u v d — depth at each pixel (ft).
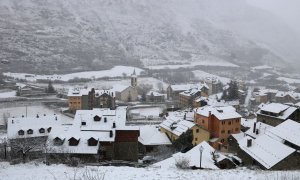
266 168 171.42
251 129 267.39
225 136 296.51
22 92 581.53
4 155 191.83
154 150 264.93
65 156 195.72
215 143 290.35
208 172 131.54
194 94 560.20
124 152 245.65
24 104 504.84
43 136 271.49
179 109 490.90
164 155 240.12
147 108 547.49
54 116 292.20
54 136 229.86
